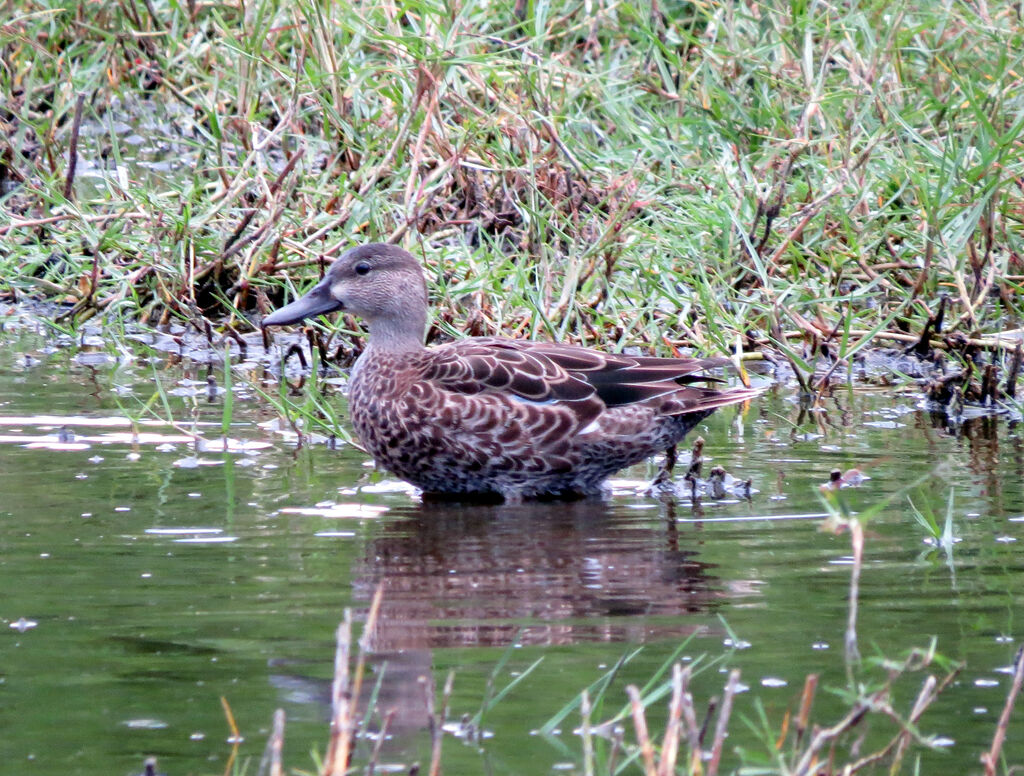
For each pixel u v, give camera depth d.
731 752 6.73
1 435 11.99
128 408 12.97
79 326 15.88
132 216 16.50
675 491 10.95
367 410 11.16
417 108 16.08
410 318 11.82
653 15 19.06
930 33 18.84
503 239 16.70
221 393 13.67
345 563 9.02
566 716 6.99
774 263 15.91
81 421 12.48
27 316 16.28
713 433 12.76
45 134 18.08
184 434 12.24
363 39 17.20
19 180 18.75
